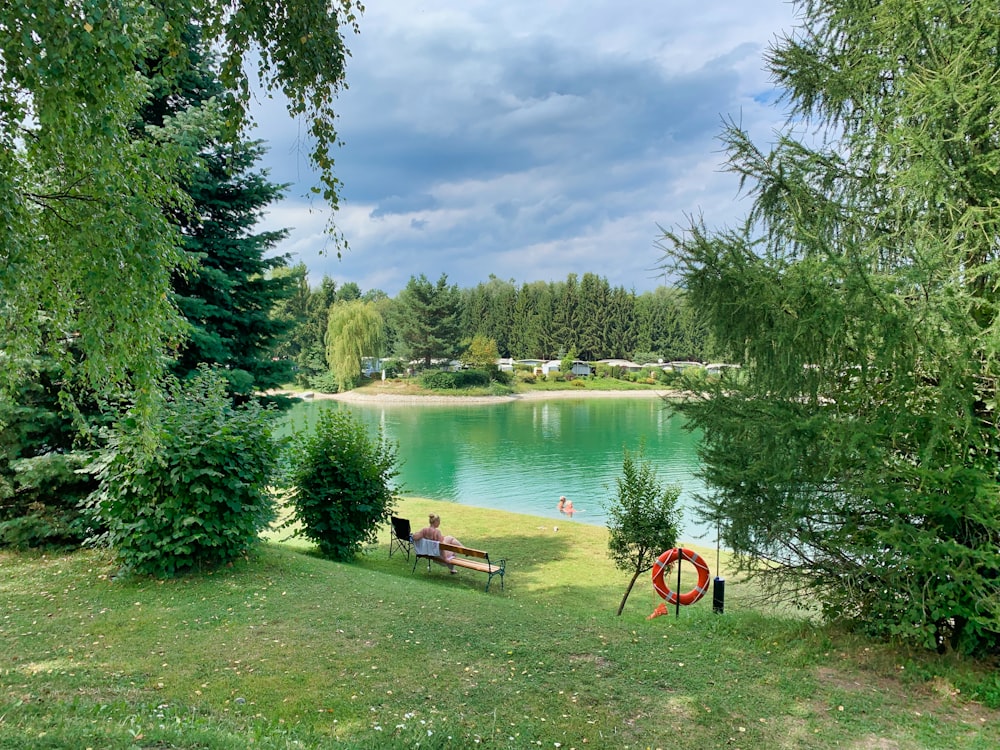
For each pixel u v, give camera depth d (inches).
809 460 223.6
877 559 212.5
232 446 291.6
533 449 1259.8
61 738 124.0
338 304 2578.7
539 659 211.0
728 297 228.4
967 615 194.7
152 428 222.4
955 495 194.7
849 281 194.1
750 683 195.0
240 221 458.3
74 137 168.1
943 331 189.9
